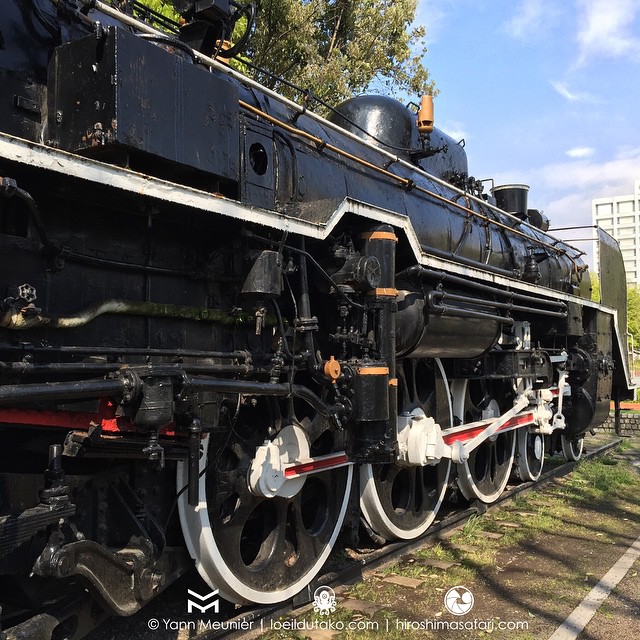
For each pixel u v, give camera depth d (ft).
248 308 11.37
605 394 30.83
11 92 8.38
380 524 16.15
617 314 34.14
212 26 12.28
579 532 19.15
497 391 23.24
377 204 14.99
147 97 8.37
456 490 20.48
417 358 17.42
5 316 7.48
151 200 9.11
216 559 11.14
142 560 9.17
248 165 11.22
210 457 11.20
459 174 22.20
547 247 27.20
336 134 15.98
